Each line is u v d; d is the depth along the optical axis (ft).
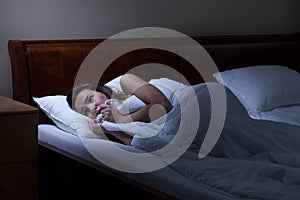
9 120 7.59
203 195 5.49
